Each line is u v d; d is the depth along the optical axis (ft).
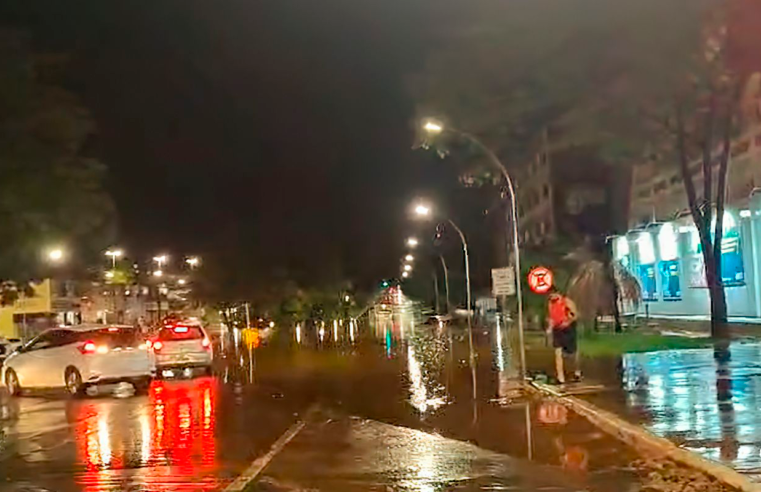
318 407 63.21
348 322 226.38
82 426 54.80
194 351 96.43
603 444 43.14
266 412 60.64
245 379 90.17
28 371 78.18
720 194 101.71
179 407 64.39
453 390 72.54
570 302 69.62
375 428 51.49
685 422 46.09
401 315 328.70
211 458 41.83
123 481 36.50
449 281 274.16
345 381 85.61
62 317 240.32
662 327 135.85
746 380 62.69
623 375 70.54
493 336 157.38
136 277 224.12
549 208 178.70
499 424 51.57
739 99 93.66
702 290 149.18
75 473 38.60
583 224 177.78
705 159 101.04
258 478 36.58
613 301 121.29
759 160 120.57
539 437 46.06
